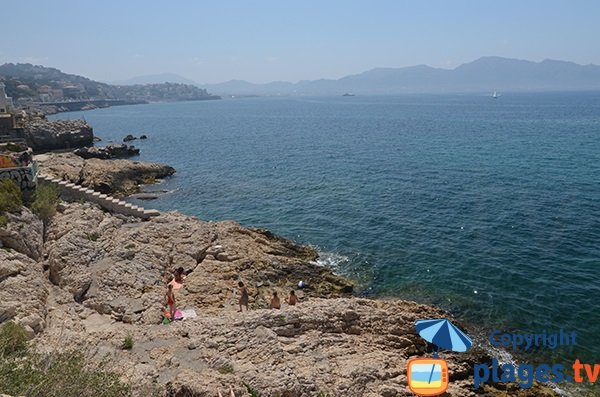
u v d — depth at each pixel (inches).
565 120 5728.3
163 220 1386.6
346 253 1433.3
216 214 1882.4
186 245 1237.1
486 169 2578.7
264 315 865.5
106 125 6466.5
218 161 3129.9
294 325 862.5
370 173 2578.7
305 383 687.1
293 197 2112.5
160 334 808.3
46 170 2053.4
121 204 1427.2
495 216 1731.1
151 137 4726.9
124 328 834.8
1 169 1245.7
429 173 2522.1
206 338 791.7
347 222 1726.1
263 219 1797.5
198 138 4579.2
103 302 932.6
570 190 2053.4
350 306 950.4
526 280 1223.5
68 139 3432.6
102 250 1106.1
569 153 3056.1
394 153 3287.4
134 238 1213.7
